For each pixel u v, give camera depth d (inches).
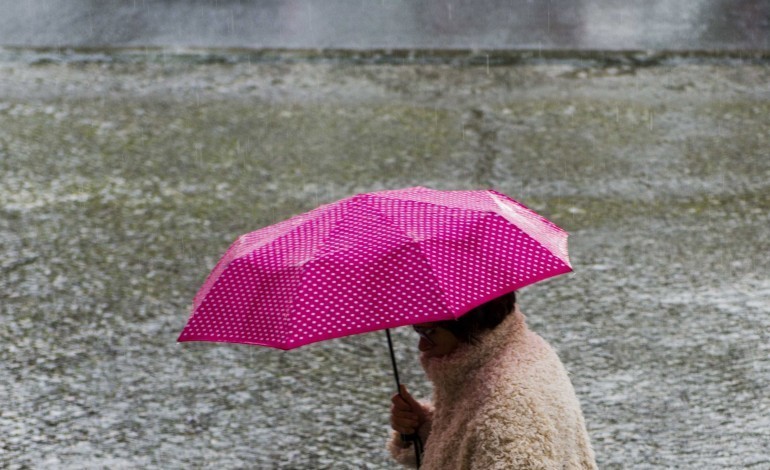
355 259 199.8
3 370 473.7
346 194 667.4
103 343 498.6
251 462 406.3
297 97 851.4
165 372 473.4
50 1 1128.2
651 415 430.6
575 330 502.0
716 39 999.6
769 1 1111.0
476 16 1078.4
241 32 1035.3
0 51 970.1
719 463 398.6
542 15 1079.6
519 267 204.2
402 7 1111.0
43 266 576.1
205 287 214.4
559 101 836.6
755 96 847.1
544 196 660.1
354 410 441.7
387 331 243.8
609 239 597.6
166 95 857.5
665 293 536.4
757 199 653.9
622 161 716.0
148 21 1071.0
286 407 444.5
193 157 728.3
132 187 679.7
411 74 907.4
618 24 1048.2
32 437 422.6
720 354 477.4
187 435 425.1
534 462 203.3
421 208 215.3
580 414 217.8
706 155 725.9
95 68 928.9
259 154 733.3
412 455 257.4
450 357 219.0
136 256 587.8
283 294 197.3
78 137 764.0
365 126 785.6
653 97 845.8
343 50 975.6
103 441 420.5
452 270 199.2
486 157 724.0
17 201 656.4
